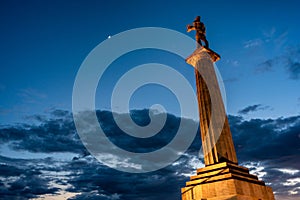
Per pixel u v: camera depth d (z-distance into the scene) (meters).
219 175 26.58
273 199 28.78
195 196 26.75
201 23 37.31
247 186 26.11
